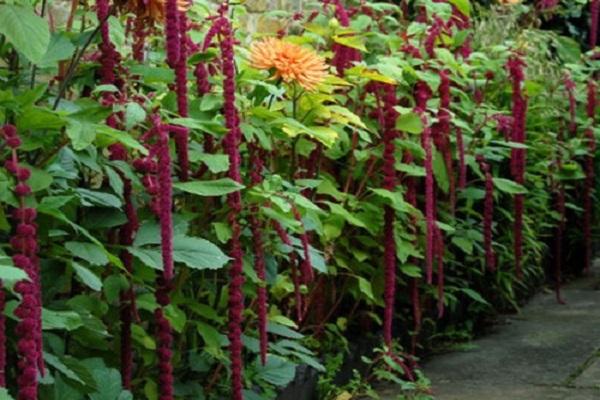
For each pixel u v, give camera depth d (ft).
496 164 23.76
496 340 23.22
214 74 14.57
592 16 27.89
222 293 14.33
